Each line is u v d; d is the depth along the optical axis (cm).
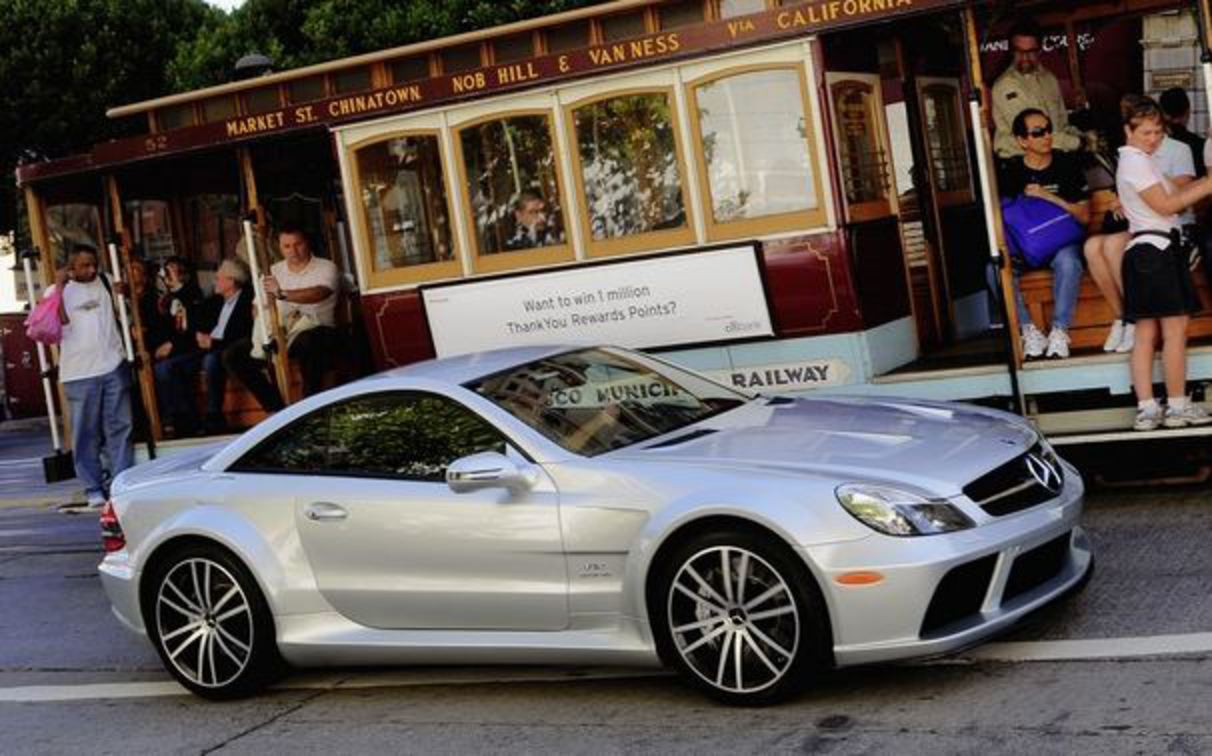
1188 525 745
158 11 2772
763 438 607
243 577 668
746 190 885
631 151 912
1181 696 509
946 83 1054
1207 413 804
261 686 678
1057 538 573
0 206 2848
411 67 988
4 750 658
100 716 694
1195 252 838
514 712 606
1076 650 575
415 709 633
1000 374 841
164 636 696
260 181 1166
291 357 1089
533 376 664
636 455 598
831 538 528
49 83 2667
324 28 2233
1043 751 477
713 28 874
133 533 702
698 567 557
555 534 588
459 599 615
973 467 559
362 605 642
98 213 1167
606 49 905
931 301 987
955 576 530
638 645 575
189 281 1177
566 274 935
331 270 1105
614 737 552
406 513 625
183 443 1122
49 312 1112
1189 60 1016
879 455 568
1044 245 855
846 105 891
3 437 2759
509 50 958
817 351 880
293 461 675
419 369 689
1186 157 859
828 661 536
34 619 916
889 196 934
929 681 563
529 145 941
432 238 983
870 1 834
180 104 1060
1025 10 1046
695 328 905
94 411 1125
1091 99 1043
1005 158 934
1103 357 816
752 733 532
